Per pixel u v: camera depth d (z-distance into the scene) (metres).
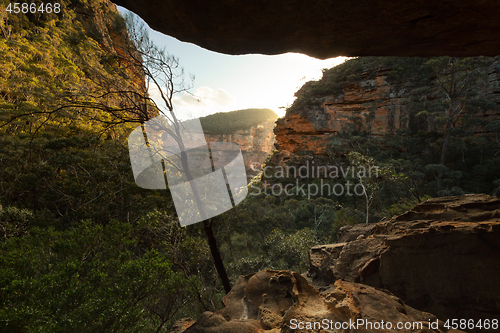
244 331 1.41
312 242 11.11
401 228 2.95
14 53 22.45
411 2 1.73
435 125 35.09
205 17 1.87
